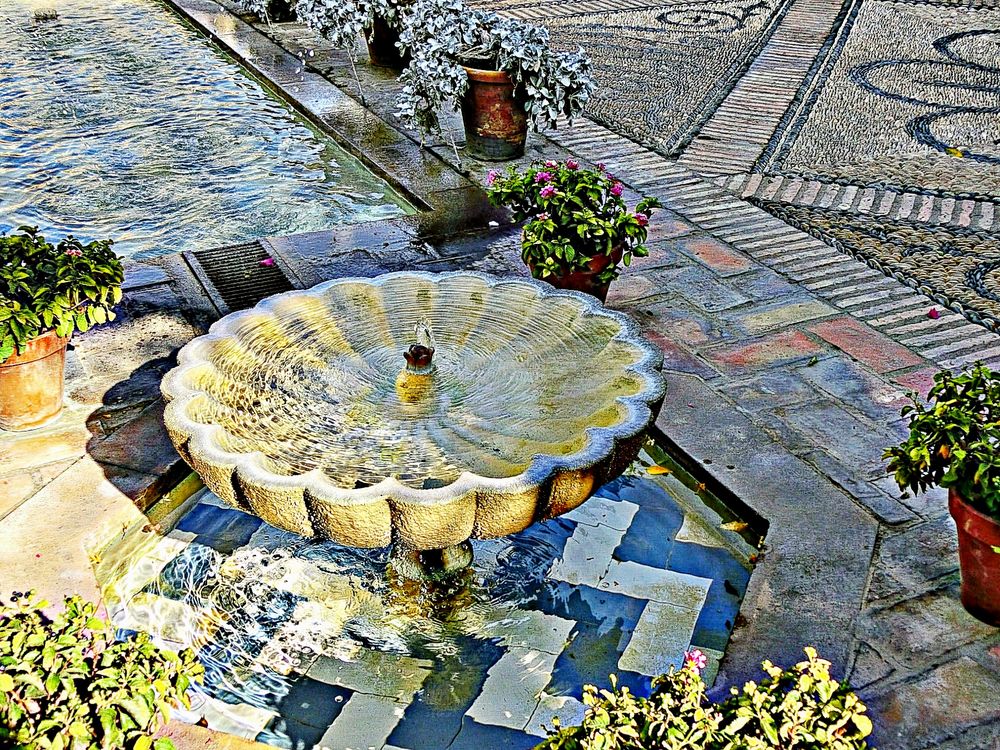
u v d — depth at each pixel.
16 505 3.57
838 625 3.12
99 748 2.15
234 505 2.95
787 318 5.02
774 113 8.24
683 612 3.34
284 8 10.42
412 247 5.76
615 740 2.13
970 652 3.02
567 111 6.86
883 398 4.35
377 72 8.91
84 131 7.75
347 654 3.18
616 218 4.75
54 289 3.88
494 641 3.24
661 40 10.34
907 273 5.54
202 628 3.24
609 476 3.02
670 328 4.90
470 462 3.20
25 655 2.25
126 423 4.07
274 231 6.18
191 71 9.27
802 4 11.86
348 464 3.17
